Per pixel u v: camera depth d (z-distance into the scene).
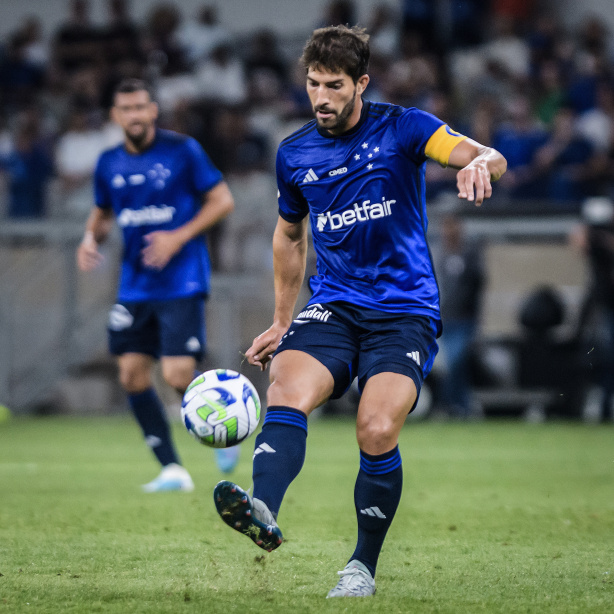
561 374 46.97
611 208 47.06
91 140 58.03
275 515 11.40
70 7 71.62
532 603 11.62
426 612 11.06
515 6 68.88
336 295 13.28
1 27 73.19
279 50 69.19
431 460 30.27
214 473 26.98
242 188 52.62
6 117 63.91
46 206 53.88
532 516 19.12
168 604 11.50
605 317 45.91
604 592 12.30
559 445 35.12
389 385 12.20
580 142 53.56
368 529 12.27
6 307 51.38
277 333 14.05
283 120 57.06
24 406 51.47
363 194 13.07
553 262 50.19
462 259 45.50
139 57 63.78
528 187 53.19
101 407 52.22
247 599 11.81
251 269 50.44
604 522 18.36
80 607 11.33
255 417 13.41
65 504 20.83
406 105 58.41
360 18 68.94
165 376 23.33
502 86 62.41
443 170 52.53
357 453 32.84
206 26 66.19
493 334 50.41
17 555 14.88
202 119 56.56
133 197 23.58
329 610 11.12
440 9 67.69
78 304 51.56
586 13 69.31
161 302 23.28
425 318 12.99
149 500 21.45
